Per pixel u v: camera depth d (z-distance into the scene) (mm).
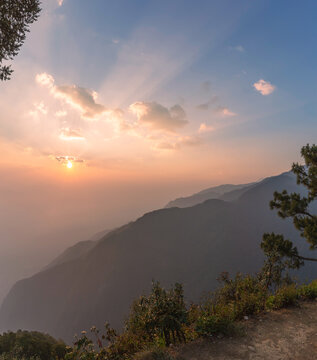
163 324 4508
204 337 4895
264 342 4656
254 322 5590
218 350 4391
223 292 6805
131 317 5203
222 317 5430
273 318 5770
